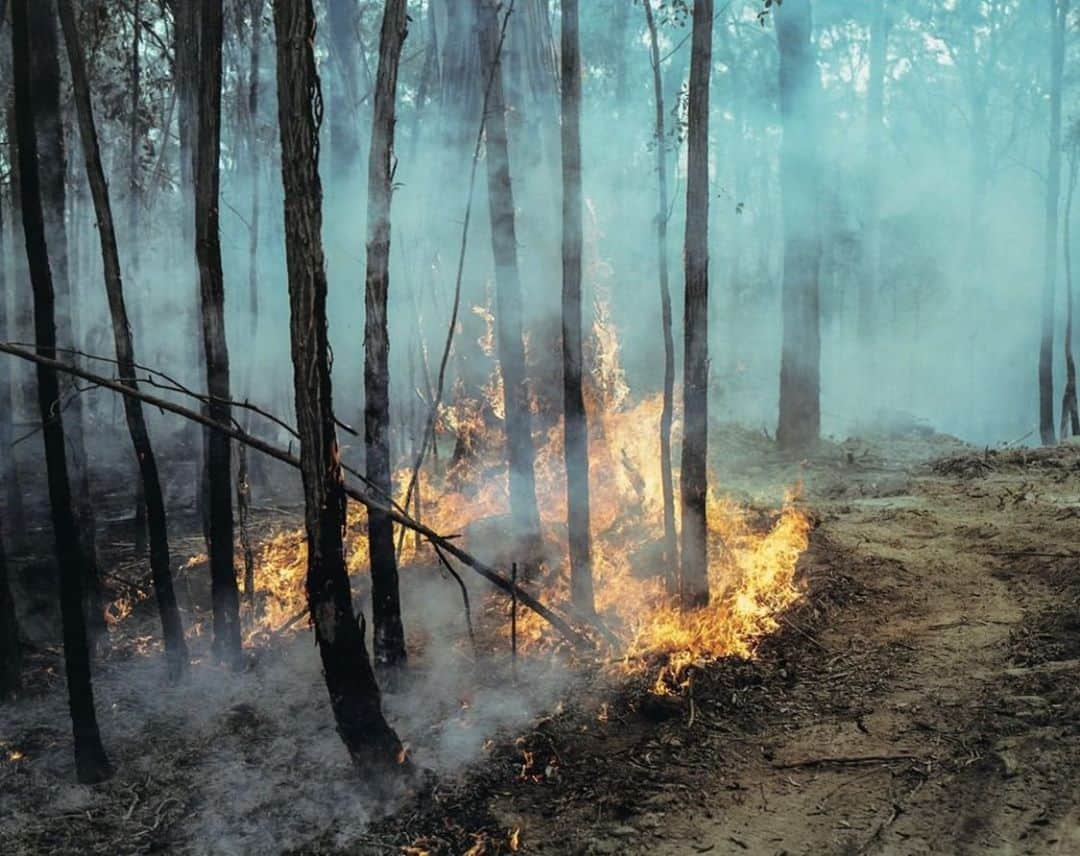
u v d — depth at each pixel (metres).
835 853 4.36
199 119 6.10
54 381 5.23
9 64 10.88
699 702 5.98
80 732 5.24
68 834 4.78
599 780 5.17
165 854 4.62
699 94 6.31
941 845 4.30
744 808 4.80
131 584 8.23
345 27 11.90
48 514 11.14
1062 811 4.36
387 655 6.29
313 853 4.62
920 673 6.10
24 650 6.98
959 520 9.88
